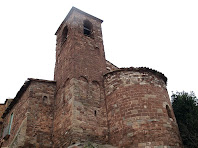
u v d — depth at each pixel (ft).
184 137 50.06
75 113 44.27
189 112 56.44
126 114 44.09
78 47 56.49
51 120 52.44
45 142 48.70
